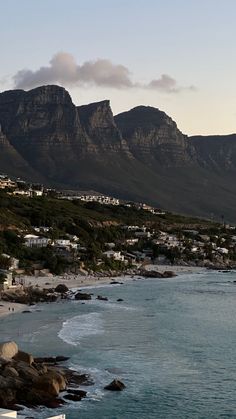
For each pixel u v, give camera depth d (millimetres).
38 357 104688
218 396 87562
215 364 104812
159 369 100500
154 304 181625
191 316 158625
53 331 128875
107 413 79000
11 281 191750
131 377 95250
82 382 90875
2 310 157250
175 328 138625
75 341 119312
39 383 83562
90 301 182875
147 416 78875
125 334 128875
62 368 97812
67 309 164250
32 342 117125
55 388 83500
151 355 110000
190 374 98188
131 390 88688
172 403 84062
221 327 141750
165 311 166750
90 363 102438
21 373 86188
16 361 90812
